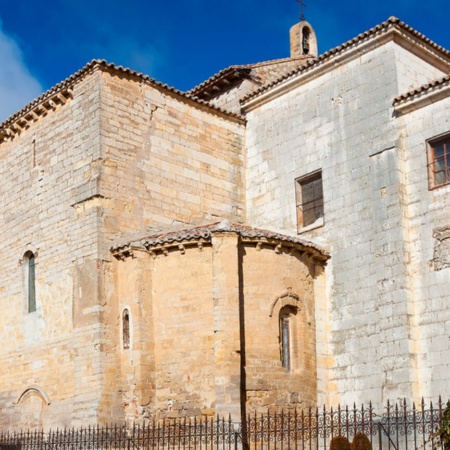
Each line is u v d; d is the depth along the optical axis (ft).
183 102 103.81
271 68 119.44
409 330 84.38
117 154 94.63
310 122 101.30
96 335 87.56
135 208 94.79
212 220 103.19
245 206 108.17
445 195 85.20
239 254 86.94
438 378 82.07
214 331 82.79
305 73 101.86
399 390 83.61
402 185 88.69
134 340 86.22
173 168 100.42
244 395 83.05
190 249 86.99
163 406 84.79
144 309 86.99
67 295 93.61
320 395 90.38
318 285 93.86
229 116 108.78
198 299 85.51
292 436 83.76
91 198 92.32
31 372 97.30
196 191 102.32
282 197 103.35
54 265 96.73
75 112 98.17
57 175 99.19
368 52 95.50
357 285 90.94
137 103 98.32
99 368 86.38
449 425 55.11
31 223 102.42
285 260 89.56
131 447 81.87
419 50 95.45
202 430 78.79
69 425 89.15
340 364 90.99
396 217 87.71
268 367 85.30
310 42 130.62
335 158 96.84
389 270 87.35
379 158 91.09
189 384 83.87
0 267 106.83
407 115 90.02
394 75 92.12
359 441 70.85
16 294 102.89
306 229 98.48
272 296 87.45
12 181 107.76
